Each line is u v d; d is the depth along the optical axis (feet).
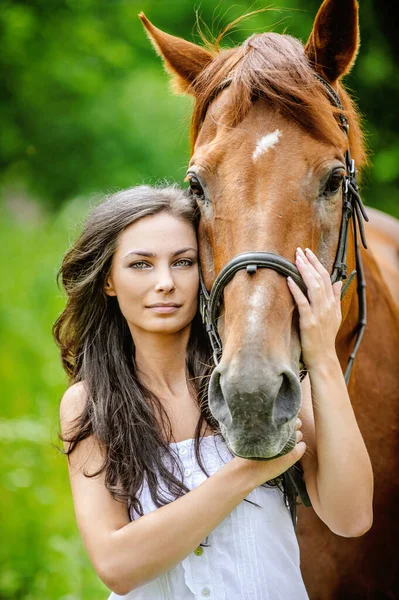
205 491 7.68
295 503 8.69
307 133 8.24
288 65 8.44
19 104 41.91
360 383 11.23
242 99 8.34
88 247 8.82
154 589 8.26
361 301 10.20
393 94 25.38
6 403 20.76
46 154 41.47
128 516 8.36
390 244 15.78
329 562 10.89
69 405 8.82
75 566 15.48
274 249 7.73
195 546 7.68
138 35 39.91
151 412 8.52
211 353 9.01
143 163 37.78
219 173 8.23
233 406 7.04
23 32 39.55
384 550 11.46
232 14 30.50
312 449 8.49
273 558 8.28
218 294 7.98
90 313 9.04
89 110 40.04
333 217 8.39
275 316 7.49
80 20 39.96
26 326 23.89
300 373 8.34
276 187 7.95
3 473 17.81
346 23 9.09
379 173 25.29
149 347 8.75
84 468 8.38
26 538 16.43
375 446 11.30
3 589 15.62
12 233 34.47
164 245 8.46
